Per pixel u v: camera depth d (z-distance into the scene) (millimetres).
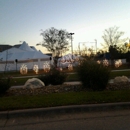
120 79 11828
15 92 9477
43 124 5504
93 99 7207
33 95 8445
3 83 9156
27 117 6109
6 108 6469
